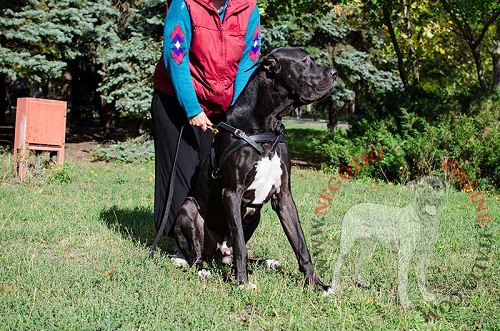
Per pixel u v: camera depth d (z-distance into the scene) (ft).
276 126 13.05
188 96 13.55
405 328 11.24
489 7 40.32
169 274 14.24
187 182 14.78
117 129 58.70
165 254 16.33
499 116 37.17
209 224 14.65
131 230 19.07
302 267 13.37
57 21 40.86
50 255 16.38
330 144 40.65
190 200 14.69
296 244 13.43
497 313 11.91
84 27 41.55
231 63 13.80
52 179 30.42
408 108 39.17
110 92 46.06
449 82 66.08
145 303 11.94
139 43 43.29
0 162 35.60
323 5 45.42
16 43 40.78
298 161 48.98
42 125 30.25
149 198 26.50
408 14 51.01
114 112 53.11
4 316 11.18
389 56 55.06
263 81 12.91
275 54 12.69
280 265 15.26
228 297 12.54
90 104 72.54
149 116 42.93
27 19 39.73
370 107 40.60
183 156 14.78
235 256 13.07
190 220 14.57
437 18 48.83
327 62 50.85
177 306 11.98
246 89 13.21
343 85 52.06
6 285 13.12
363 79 53.21
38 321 10.94
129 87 42.91
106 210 22.80
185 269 14.79
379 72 52.80
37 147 30.30
